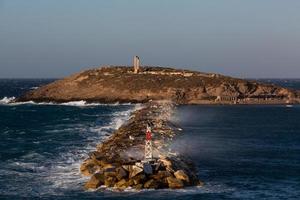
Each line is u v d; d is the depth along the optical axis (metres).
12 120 96.94
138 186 37.00
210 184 39.97
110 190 36.88
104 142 56.78
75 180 40.41
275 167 48.06
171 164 39.81
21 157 51.25
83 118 99.75
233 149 59.22
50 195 36.09
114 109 126.44
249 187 39.66
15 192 37.03
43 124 87.88
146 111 100.25
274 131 81.06
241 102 155.25
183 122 92.00
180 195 35.88
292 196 37.47
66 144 60.72
